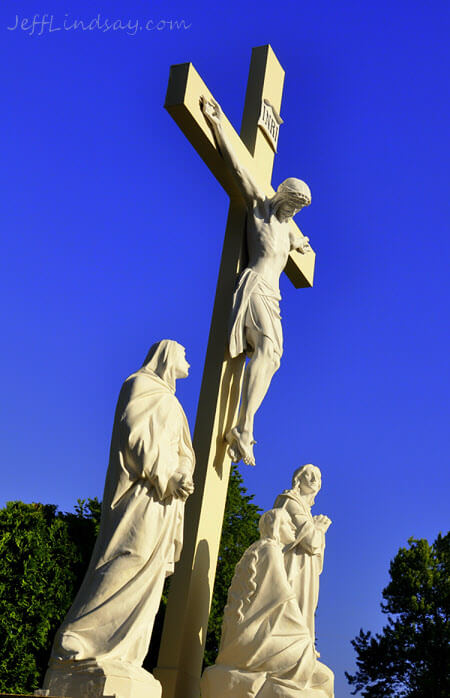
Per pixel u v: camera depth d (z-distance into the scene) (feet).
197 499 22.47
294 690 19.47
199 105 24.34
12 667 45.57
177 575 21.79
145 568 17.70
